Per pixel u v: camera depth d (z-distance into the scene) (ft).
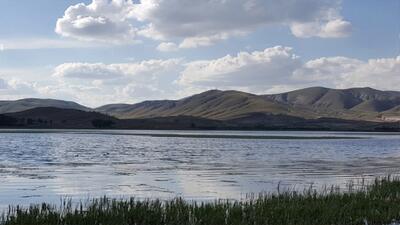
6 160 179.11
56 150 239.50
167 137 446.60
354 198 74.64
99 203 74.13
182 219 57.26
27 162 172.35
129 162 178.40
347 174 142.31
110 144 307.58
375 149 293.02
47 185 110.52
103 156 206.80
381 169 160.76
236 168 158.40
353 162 190.70
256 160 193.47
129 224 55.77
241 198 83.92
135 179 124.67
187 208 63.05
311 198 74.74
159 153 230.07
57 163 170.09
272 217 58.95
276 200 72.18
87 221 55.06
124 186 110.32
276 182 120.16
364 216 60.75
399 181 100.22
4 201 86.63
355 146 327.67
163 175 135.13
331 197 75.87
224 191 102.42
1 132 531.09
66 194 96.73
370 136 590.55
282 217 58.95
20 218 55.93
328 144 349.00
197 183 117.08
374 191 83.25
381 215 61.41
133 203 66.80
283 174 140.56
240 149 268.41
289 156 220.02
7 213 64.90
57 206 76.64
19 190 101.96
